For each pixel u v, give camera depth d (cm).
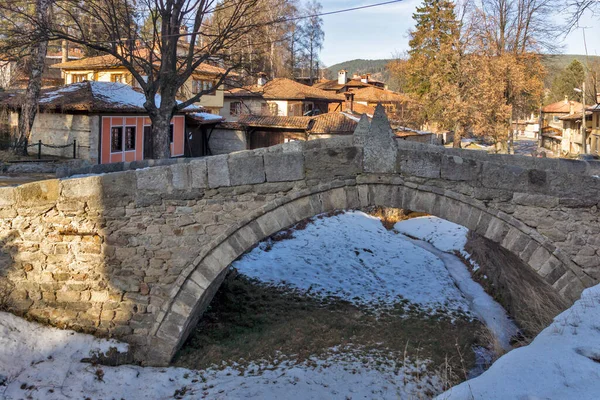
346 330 1110
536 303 966
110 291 888
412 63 4175
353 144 855
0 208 887
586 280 831
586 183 821
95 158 2202
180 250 869
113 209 870
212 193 857
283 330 1088
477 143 4884
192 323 1000
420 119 3994
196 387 839
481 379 534
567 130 4709
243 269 1466
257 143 3225
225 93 3978
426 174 839
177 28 1988
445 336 1102
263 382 859
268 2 2853
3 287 903
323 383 871
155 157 2005
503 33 3506
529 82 3431
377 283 1455
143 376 848
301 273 1481
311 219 2100
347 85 5569
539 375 514
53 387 778
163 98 2009
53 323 901
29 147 2267
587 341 579
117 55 1894
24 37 1870
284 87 4016
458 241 1934
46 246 891
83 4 2209
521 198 832
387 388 866
